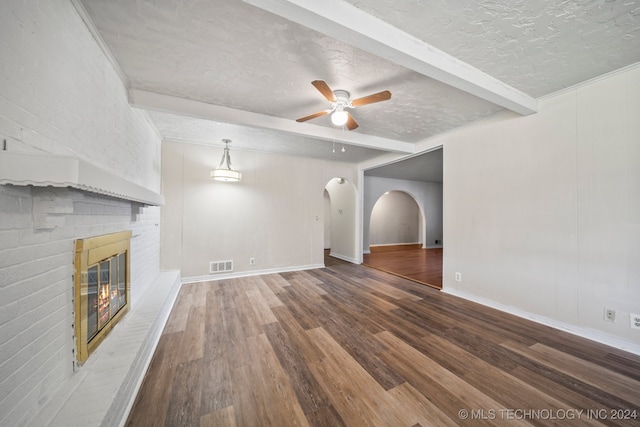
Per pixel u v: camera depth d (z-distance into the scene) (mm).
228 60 1854
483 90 2055
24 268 1011
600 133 2113
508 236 2777
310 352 1993
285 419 1341
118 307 1994
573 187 2275
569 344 2102
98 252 1587
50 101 1154
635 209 1948
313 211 5109
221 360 1879
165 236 3852
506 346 2082
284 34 1573
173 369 1767
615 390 1560
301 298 3281
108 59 1777
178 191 3939
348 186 6039
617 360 1867
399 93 2361
